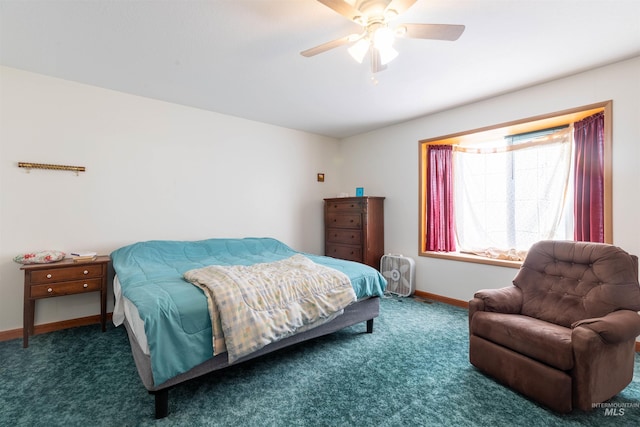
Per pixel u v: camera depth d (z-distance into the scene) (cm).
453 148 393
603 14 182
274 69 256
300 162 457
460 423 156
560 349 160
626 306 179
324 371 206
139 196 320
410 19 188
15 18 185
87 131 290
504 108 312
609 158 247
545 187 326
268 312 193
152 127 327
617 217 243
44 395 177
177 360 159
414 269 394
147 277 221
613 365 166
